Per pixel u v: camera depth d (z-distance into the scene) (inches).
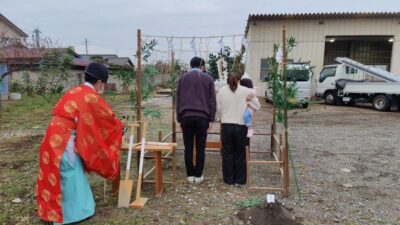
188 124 171.8
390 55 773.9
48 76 669.9
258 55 719.7
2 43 677.9
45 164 125.2
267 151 248.2
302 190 171.6
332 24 704.4
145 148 157.6
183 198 159.6
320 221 136.8
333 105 658.8
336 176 196.5
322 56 716.0
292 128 377.4
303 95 539.8
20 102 629.0
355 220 138.5
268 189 167.9
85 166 131.0
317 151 261.0
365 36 711.7
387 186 180.2
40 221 135.4
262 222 133.6
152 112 204.8
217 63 222.2
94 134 128.3
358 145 285.3
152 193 165.8
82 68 932.6
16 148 261.6
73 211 127.7
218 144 229.0
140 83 179.6
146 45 189.8
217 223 134.9
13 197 160.1
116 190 161.6
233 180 179.0
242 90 172.9
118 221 135.1
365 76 605.6
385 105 562.6
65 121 126.2
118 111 528.7
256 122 417.4
